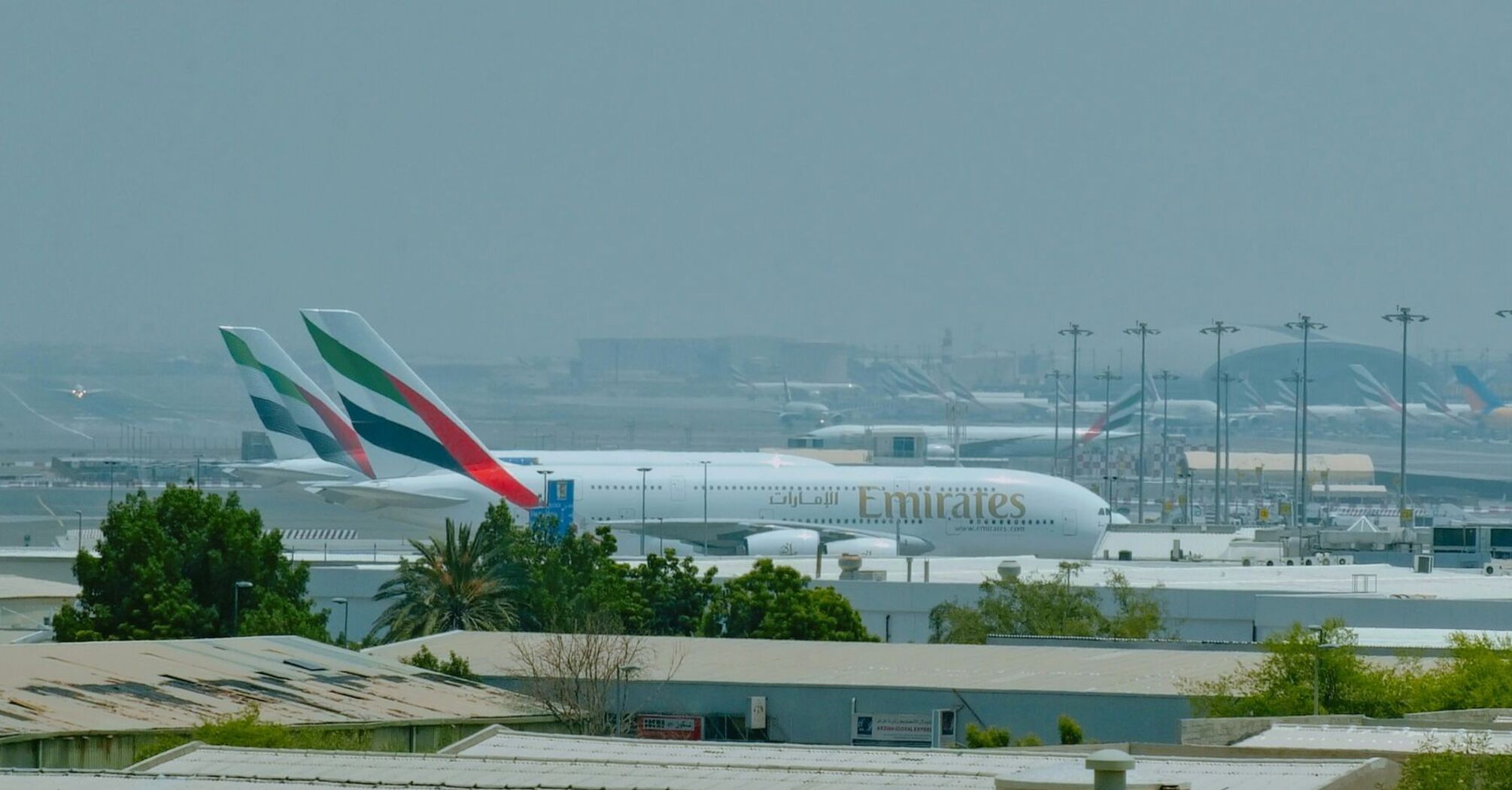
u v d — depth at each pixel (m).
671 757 106.75
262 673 157.25
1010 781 77.69
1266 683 162.62
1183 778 92.12
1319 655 160.50
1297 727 122.25
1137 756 108.38
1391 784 97.75
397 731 143.88
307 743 133.75
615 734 165.88
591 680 166.00
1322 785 89.38
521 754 107.81
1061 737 155.75
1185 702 161.62
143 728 129.75
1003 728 165.50
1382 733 116.56
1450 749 99.00
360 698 151.62
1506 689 153.00
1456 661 164.75
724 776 96.31
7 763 121.00
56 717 129.62
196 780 92.88
